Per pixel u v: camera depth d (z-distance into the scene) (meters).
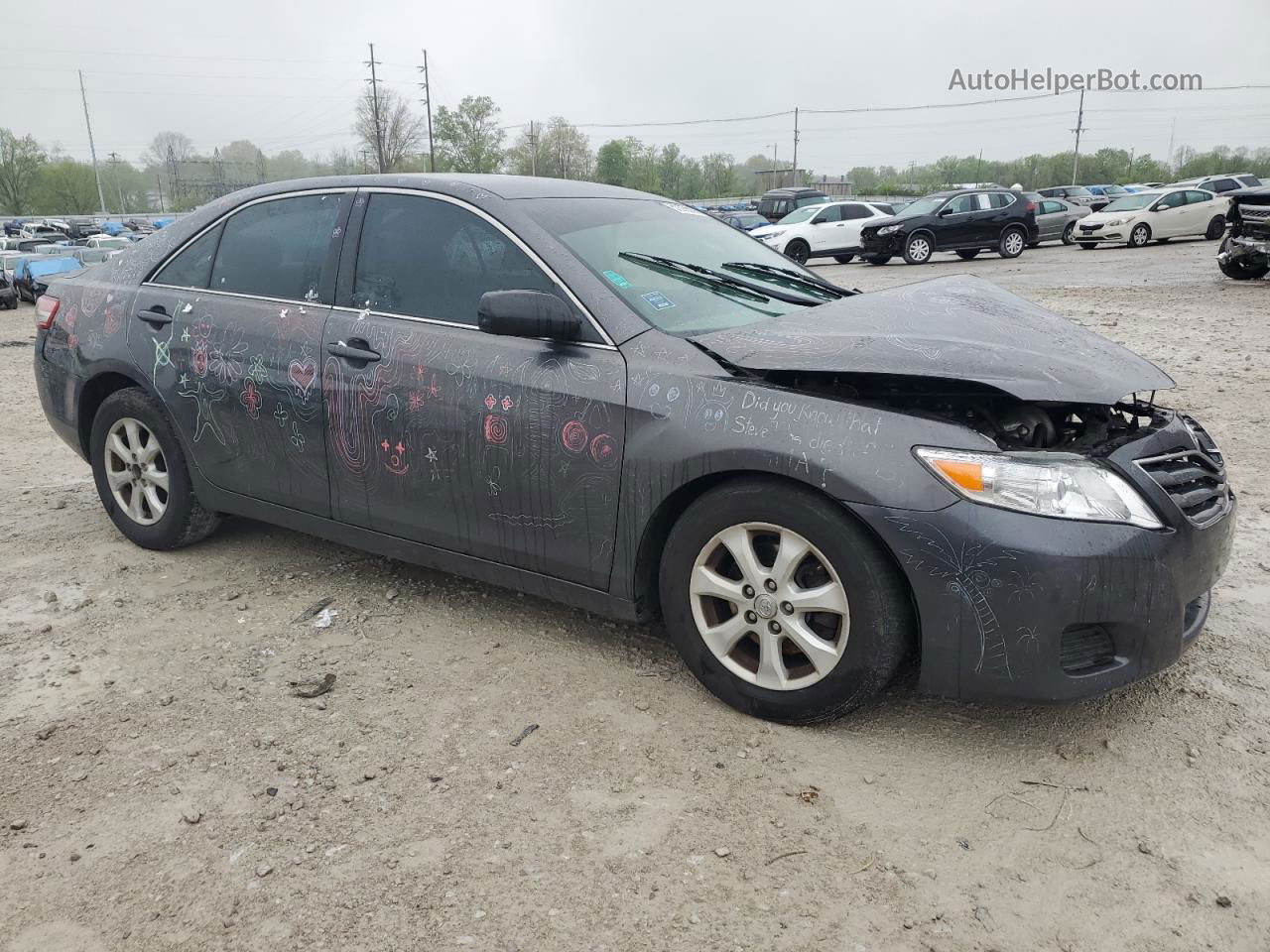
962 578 2.55
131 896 2.30
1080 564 2.50
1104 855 2.41
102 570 4.28
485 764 2.81
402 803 2.63
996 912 2.23
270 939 2.17
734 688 3.01
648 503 2.98
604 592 3.18
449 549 3.50
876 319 3.14
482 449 3.27
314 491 3.79
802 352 2.86
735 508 2.86
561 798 2.65
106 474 4.50
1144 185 57.12
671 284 3.36
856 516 2.65
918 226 24.30
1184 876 2.34
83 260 23.38
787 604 2.84
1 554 4.49
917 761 2.80
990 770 2.76
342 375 3.57
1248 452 5.93
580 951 2.12
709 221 4.17
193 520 4.32
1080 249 27.61
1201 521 2.76
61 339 4.55
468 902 2.27
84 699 3.19
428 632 3.66
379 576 4.19
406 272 3.56
